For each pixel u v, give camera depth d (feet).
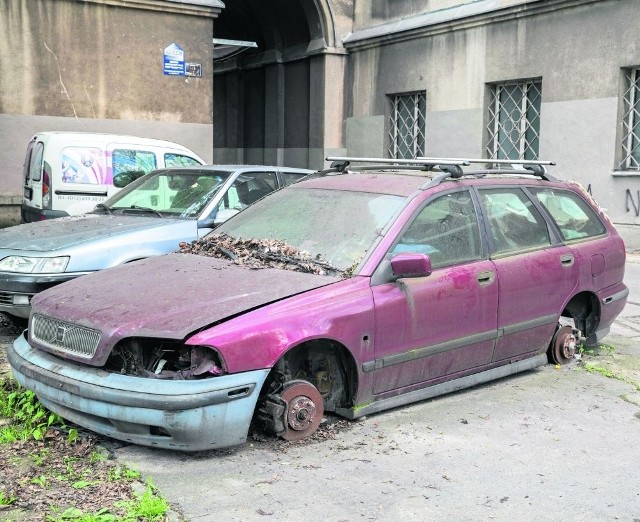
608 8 40.88
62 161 30.04
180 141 48.93
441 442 14.49
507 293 17.26
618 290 20.99
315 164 60.13
